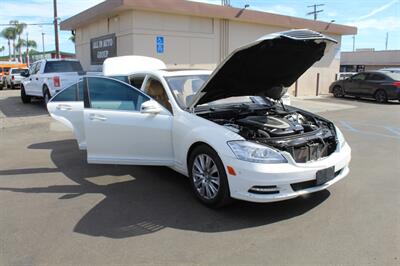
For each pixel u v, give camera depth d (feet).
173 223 13.00
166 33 45.78
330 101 57.16
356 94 59.82
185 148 14.96
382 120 37.45
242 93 17.33
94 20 51.29
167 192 16.02
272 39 12.97
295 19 59.16
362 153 22.85
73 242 11.71
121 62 22.86
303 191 13.01
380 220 13.05
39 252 11.11
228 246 11.37
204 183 14.35
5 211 14.15
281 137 13.51
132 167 19.71
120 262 10.53
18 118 37.47
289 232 12.23
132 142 16.60
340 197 15.16
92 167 19.93
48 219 13.42
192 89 16.97
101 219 13.38
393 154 22.62
